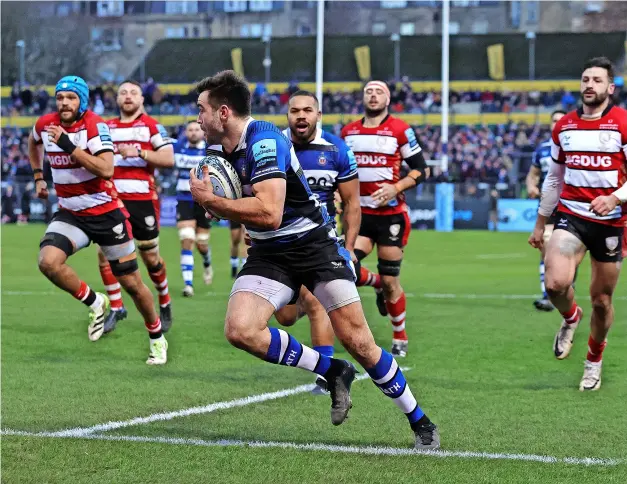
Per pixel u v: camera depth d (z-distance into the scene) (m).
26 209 43.62
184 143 17.31
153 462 6.29
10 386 8.84
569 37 63.16
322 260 6.51
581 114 9.00
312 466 6.21
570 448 6.72
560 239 8.97
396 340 11.00
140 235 12.36
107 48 70.88
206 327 12.93
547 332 12.68
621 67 62.28
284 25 70.19
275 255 6.53
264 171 6.05
